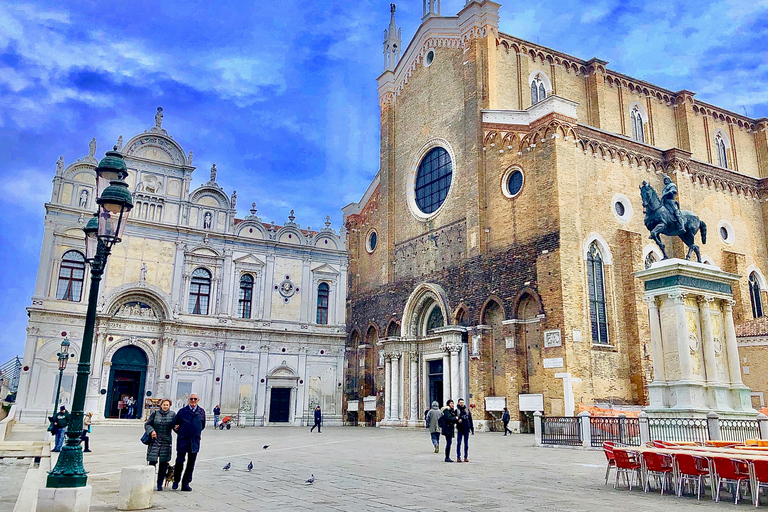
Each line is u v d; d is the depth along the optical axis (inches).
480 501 485.4
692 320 918.4
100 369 1862.7
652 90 1967.3
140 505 454.3
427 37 1903.3
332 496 511.5
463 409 813.2
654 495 529.0
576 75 1867.6
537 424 1043.3
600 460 804.6
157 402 1903.3
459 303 1589.6
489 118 1593.3
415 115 1932.8
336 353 2253.9
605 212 1434.5
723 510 452.8
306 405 2160.4
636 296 1374.3
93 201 1935.3
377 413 1879.9
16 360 2239.2
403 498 500.1
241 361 2089.1
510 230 1469.0
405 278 1860.2
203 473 681.6
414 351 1759.4
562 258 1310.3
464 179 1647.4
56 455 892.0
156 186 2065.7
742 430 828.6
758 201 1809.8
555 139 1380.4
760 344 1386.6
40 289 1815.9
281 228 2250.2
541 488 561.9
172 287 2015.3
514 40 1755.7
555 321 1294.3
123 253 1964.8
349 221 2212.1
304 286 2244.1
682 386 879.1
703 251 1610.5
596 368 1304.1
